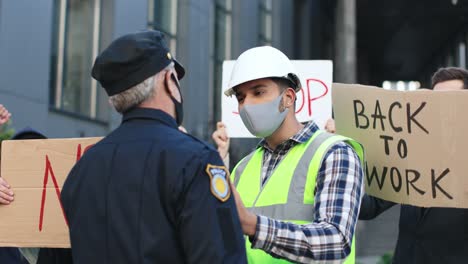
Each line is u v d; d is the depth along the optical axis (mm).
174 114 3010
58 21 15562
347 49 28875
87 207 2809
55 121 14906
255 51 3596
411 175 3959
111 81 2883
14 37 13281
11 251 4547
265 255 3566
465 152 3859
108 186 2758
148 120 2867
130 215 2660
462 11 45969
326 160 3354
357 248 19766
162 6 20891
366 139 4137
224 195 2678
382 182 4098
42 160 3936
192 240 2557
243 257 2666
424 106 3939
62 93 15609
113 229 2689
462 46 52281
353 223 3182
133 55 2834
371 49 60188
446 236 4332
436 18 48656
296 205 3406
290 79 3570
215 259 2543
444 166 3891
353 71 28844
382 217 21656
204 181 2643
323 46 47000
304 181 3426
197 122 22188
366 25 51125
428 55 62719
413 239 4520
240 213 2926
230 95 3771
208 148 2773
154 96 2902
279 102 3561
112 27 17094
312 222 3287
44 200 3902
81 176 2900
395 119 4023
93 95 17000
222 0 26109
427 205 3910
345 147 3383
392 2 44375
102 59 2879
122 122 2967
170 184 2617
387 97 4055
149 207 2633
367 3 44656
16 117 13305
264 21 31750
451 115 3887
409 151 3971
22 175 3955
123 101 2900
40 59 14164
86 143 3891
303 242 3004
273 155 3736
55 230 3859
